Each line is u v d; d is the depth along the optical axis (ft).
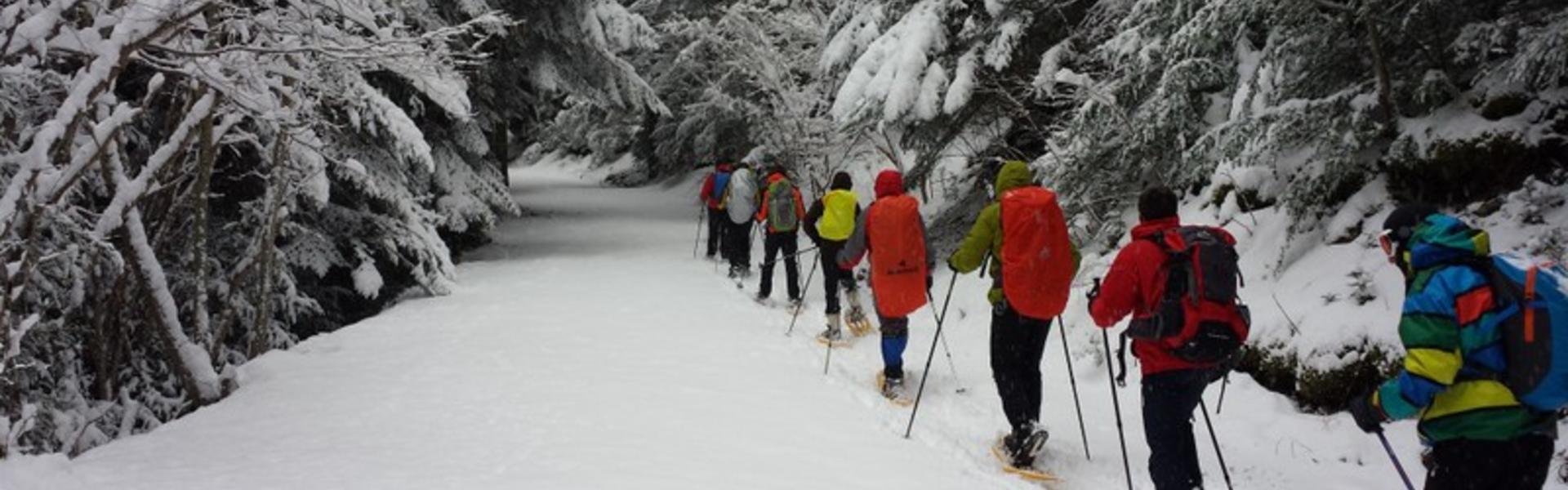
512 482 15.15
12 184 15.69
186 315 31.27
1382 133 22.45
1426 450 11.49
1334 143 21.61
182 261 29.43
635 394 20.89
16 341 17.38
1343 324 18.61
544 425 18.56
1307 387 18.65
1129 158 28.73
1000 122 41.24
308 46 18.40
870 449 17.35
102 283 25.05
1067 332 25.20
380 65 21.13
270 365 24.73
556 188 104.37
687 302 33.22
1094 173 29.86
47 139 15.52
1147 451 17.83
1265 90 22.81
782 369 23.52
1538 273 9.86
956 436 18.58
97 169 23.90
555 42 51.11
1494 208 19.54
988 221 17.01
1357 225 21.42
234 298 27.45
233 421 19.44
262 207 32.24
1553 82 18.11
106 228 19.39
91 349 26.53
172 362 22.36
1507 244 18.21
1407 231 10.52
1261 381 20.21
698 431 18.16
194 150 27.12
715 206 44.52
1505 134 19.65
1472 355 9.95
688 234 58.39
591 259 46.26
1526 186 18.97
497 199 48.85
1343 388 18.03
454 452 16.89
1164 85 25.25
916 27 34.99
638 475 15.51
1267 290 21.86
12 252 21.77
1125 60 28.37
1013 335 16.66
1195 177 26.89
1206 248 13.33
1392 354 17.25
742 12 71.56
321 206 31.01
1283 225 23.26
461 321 29.99
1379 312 18.29
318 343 27.09
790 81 69.31
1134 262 13.44
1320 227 22.50
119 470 16.17
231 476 15.70
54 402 24.40
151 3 15.93
